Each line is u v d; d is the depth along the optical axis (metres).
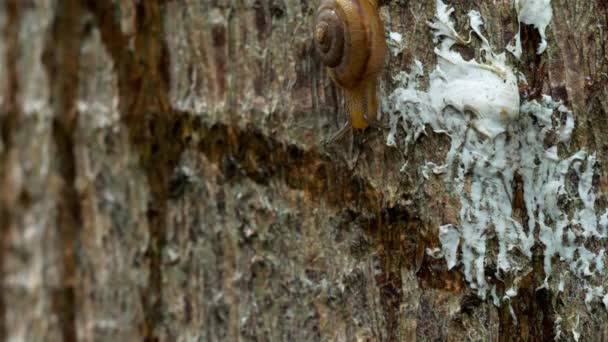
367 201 0.27
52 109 0.25
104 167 0.25
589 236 0.27
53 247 0.25
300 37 0.27
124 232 0.25
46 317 0.25
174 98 0.26
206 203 0.26
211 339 0.26
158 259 0.26
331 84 0.27
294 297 0.27
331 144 0.27
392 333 0.27
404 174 0.27
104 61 0.25
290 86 0.27
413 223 0.27
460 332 0.27
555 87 0.27
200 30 0.26
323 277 0.27
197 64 0.26
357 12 0.27
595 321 0.27
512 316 0.27
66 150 0.25
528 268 0.27
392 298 0.27
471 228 0.27
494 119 0.27
